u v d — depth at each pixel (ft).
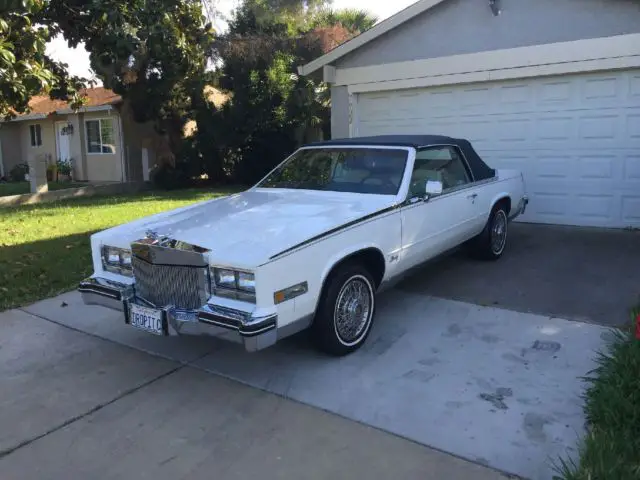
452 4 30.96
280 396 13.16
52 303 20.36
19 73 22.86
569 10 27.53
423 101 33.37
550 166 29.96
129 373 14.71
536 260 23.67
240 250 12.75
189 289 13.32
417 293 19.95
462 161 21.30
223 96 73.61
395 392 13.08
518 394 12.77
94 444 11.51
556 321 16.93
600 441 9.93
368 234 15.20
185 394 13.48
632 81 27.02
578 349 14.94
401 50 33.22
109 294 14.71
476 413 12.05
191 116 61.11
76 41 32.99
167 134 62.80
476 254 23.34
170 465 10.70
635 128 27.35
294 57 62.28
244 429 11.84
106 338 17.08
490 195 22.36
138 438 11.68
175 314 13.32
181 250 13.15
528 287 20.20
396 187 17.08
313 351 15.48
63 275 23.44
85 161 74.59
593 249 24.98
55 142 78.59
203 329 12.85
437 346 15.49
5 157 83.10
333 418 12.12
